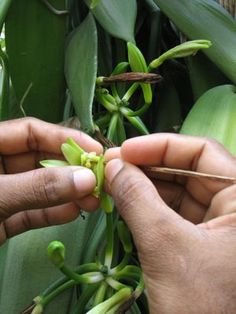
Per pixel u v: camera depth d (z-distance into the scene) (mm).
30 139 303
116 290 257
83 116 284
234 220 224
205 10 351
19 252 298
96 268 260
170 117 370
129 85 354
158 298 212
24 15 317
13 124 301
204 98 334
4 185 245
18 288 291
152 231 213
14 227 299
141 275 251
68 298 288
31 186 243
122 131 311
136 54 284
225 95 333
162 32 401
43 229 303
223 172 267
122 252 322
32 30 320
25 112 340
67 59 320
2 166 313
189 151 274
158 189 299
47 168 247
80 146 285
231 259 210
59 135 298
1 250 309
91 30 312
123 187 225
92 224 311
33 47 323
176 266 209
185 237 211
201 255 209
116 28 322
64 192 245
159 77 277
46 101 335
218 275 208
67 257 296
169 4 348
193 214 299
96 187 250
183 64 392
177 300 208
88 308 283
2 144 302
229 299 207
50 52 325
